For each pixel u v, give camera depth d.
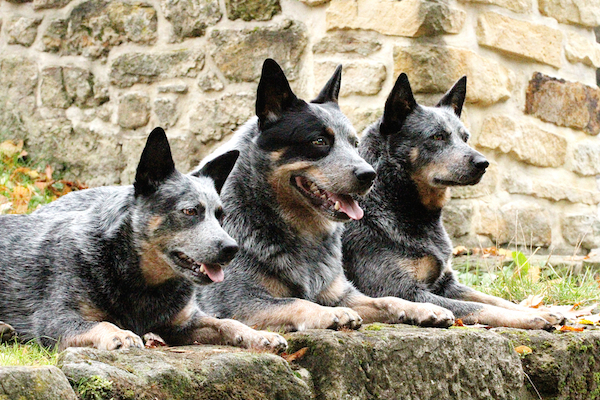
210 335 5.99
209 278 5.72
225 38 12.22
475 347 6.40
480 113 11.88
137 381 4.54
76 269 5.80
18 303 6.00
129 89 12.82
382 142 8.12
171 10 12.55
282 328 6.41
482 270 10.63
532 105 12.70
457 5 11.52
